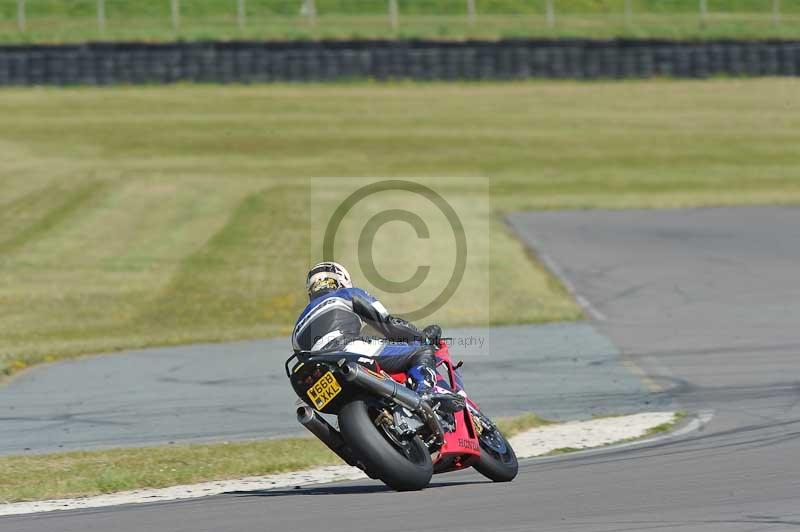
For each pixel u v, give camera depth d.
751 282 64.38
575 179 105.31
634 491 24.20
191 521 22.77
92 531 22.33
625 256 73.50
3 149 114.12
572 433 34.84
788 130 126.31
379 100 139.62
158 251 77.00
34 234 82.00
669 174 107.25
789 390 40.41
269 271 71.25
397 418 24.95
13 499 27.52
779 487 23.92
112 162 109.38
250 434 36.53
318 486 28.11
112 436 36.47
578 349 50.31
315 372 25.19
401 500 24.00
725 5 177.75
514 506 22.88
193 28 161.62
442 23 164.25
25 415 40.03
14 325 59.41
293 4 172.75
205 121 128.88
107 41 149.00
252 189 97.81
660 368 45.84
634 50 148.25
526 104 138.12
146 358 50.97
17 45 143.12
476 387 43.41
